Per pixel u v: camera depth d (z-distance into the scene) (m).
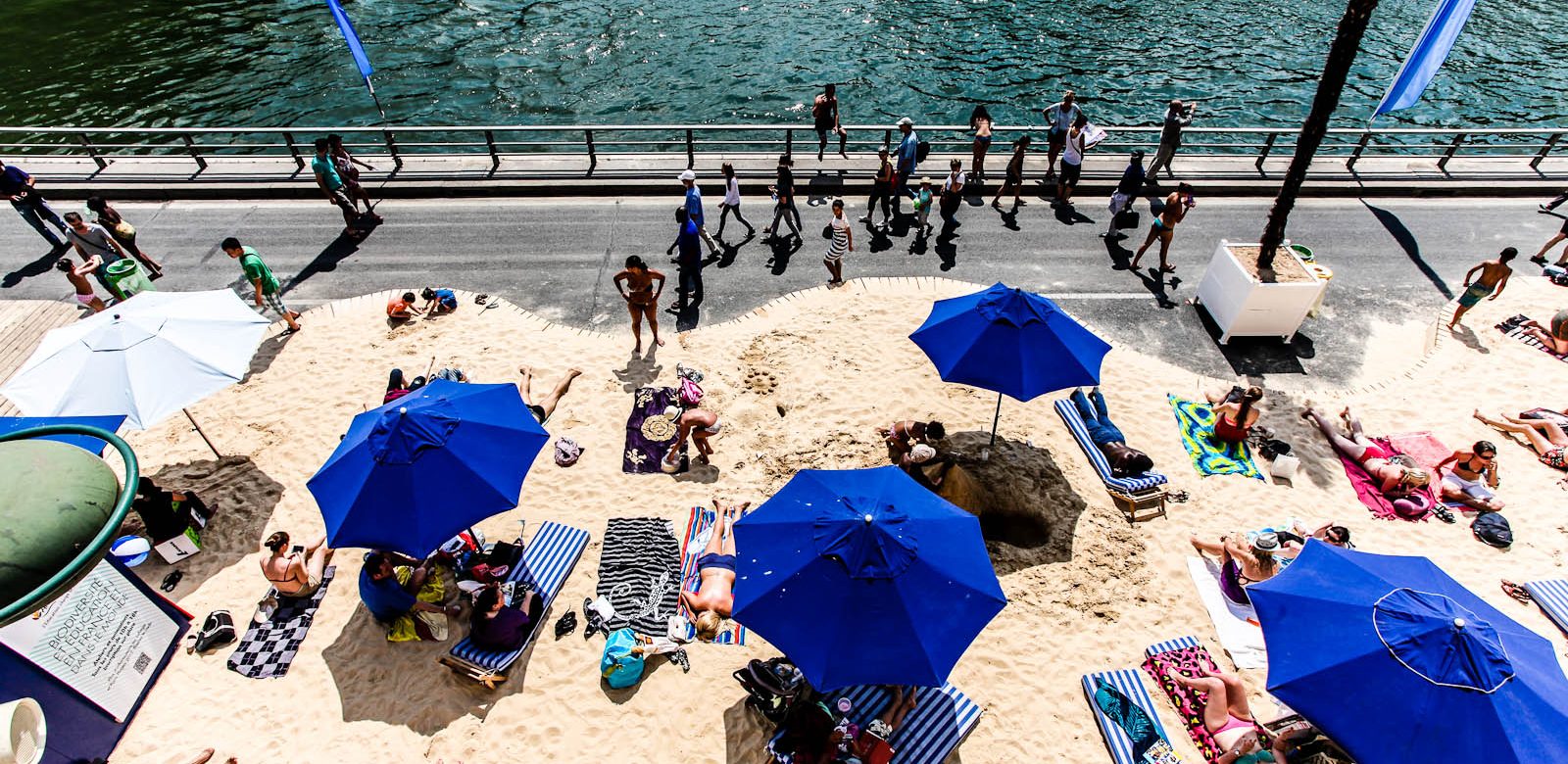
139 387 8.16
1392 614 5.96
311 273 13.62
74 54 25.55
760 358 11.73
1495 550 8.89
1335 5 30.69
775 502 7.08
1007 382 8.52
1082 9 30.08
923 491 7.19
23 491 3.29
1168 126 15.78
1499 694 5.43
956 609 6.21
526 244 14.62
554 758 6.97
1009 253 14.67
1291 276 12.00
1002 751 7.08
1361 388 11.55
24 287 13.11
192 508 8.82
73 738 6.59
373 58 25.61
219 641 7.82
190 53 25.73
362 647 7.81
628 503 9.33
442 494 7.22
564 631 7.95
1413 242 15.14
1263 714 7.41
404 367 11.40
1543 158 17.47
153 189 15.59
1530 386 11.29
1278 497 9.59
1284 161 17.70
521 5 29.67
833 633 6.06
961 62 26.08
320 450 10.02
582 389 11.09
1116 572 8.66
